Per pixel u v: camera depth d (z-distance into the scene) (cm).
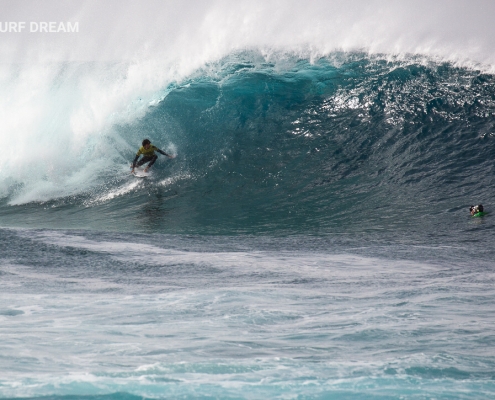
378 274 2938
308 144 6819
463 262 3378
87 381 1075
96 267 3136
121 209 5812
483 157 6156
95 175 6675
